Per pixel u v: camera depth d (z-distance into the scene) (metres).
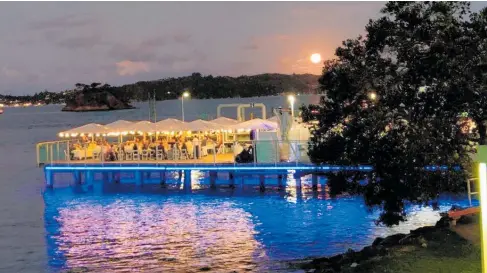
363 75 16.31
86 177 37.66
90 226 26.77
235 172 34.78
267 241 22.70
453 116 15.77
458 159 15.86
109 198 34.38
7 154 74.75
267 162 34.38
